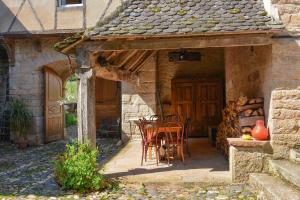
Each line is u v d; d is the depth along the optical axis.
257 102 5.84
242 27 5.12
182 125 6.68
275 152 5.32
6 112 11.38
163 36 5.20
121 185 5.36
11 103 10.77
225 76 9.63
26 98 11.00
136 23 5.48
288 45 5.30
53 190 5.40
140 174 5.77
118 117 12.59
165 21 5.48
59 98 12.21
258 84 6.10
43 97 11.20
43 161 8.15
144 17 5.62
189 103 10.80
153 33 5.18
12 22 10.46
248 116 5.79
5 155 9.16
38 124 11.02
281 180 4.83
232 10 5.62
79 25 10.22
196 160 6.86
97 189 5.21
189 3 5.86
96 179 5.23
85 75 5.51
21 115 10.55
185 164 6.48
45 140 11.23
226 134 7.16
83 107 5.53
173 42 5.38
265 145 5.33
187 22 5.38
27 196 5.12
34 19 10.38
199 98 10.78
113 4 10.13
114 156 7.70
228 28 5.12
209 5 5.79
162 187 5.27
